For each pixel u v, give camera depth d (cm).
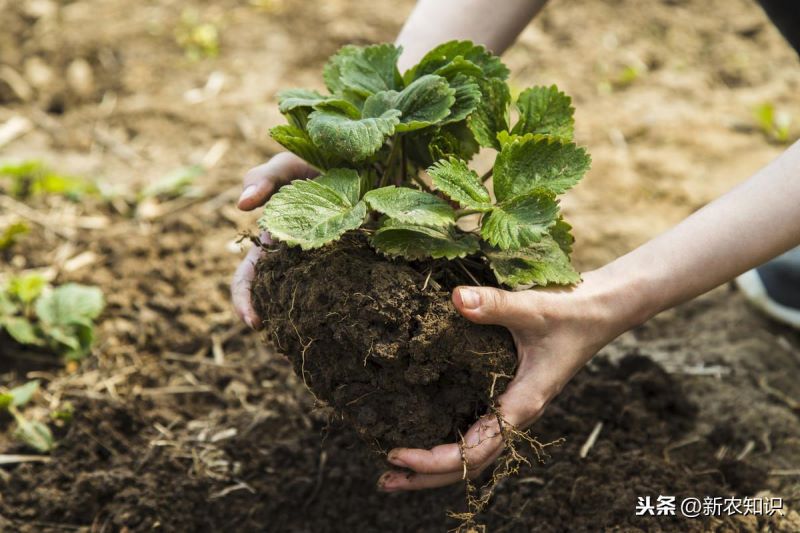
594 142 193
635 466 140
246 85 212
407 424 127
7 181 180
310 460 144
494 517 138
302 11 235
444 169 124
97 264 167
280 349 130
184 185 180
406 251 125
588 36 228
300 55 221
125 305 162
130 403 149
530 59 220
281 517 141
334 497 142
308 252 128
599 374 151
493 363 125
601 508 137
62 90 207
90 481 142
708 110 202
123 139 196
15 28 223
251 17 235
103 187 179
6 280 164
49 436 147
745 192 125
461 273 129
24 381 154
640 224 174
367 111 129
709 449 145
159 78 213
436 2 142
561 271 126
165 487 142
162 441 146
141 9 237
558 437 143
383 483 131
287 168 136
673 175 183
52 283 164
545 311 124
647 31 229
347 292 125
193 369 155
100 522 140
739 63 217
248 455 145
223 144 193
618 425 145
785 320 160
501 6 141
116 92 209
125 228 174
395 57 133
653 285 126
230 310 162
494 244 123
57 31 224
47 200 177
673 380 151
